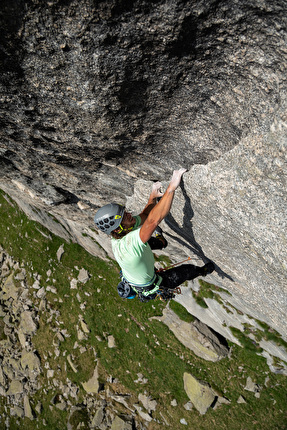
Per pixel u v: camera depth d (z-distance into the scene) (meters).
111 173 4.82
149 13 2.11
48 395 11.52
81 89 2.76
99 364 10.97
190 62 2.46
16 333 12.64
